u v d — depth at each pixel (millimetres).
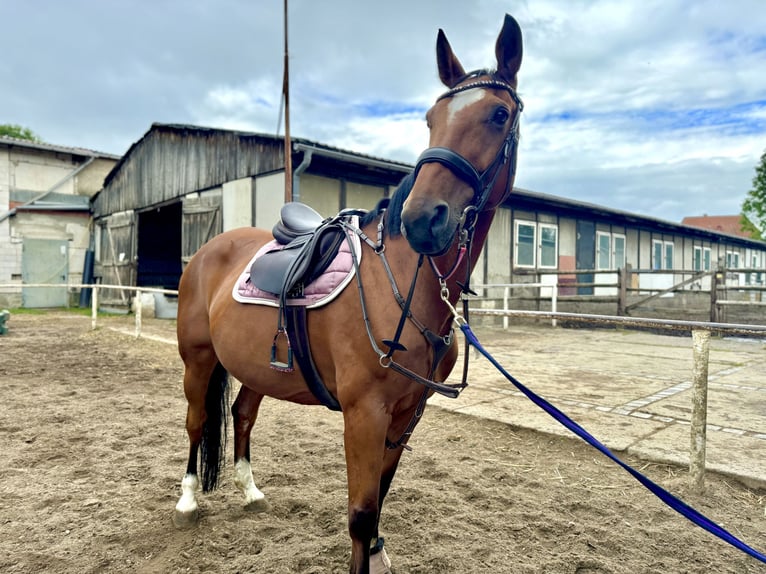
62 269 15727
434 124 1704
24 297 15047
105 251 15180
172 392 4996
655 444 3291
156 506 2562
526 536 2277
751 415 4023
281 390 2033
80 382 5375
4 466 3045
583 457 3248
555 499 2658
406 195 1720
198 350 2492
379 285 1705
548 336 9625
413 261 1691
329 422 4047
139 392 4977
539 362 6527
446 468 3041
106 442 3506
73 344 7918
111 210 14938
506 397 4594
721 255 23547
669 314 12078
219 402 2523
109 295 14523
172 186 12141
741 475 2799
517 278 12539
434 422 3957
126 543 2213
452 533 2283
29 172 15344
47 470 3004
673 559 2115
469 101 1657
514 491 2754
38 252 15281
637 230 17188
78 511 2494
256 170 9531
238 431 2598
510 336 9594
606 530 2324
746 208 27828
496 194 1724
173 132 12055
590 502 2605
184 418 4121
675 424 3758
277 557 2090
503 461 3188
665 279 18844
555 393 4770
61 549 2145
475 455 3279
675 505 1390
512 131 1703
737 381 5414
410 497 2656
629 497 2684
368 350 1648
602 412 4094
